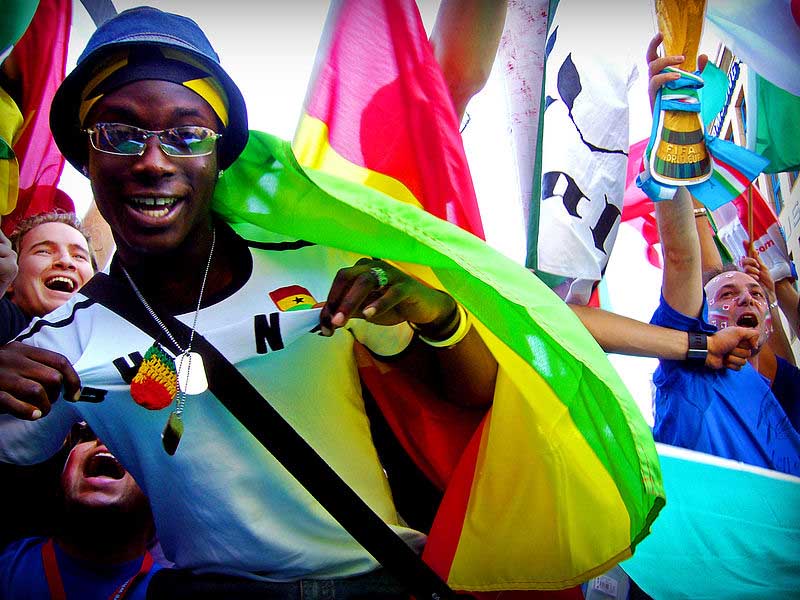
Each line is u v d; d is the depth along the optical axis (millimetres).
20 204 2523
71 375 1546
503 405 1797
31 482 2186
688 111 2934
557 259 2750
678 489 2758
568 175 2797
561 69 2836
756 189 3646
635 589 2664
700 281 2979
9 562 2152
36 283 2461
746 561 2613
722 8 3148
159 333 1607
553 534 1805
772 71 3209
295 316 1650
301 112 2348
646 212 3205
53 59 2531
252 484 1609
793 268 3648
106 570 2168
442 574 1831
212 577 1655
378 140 2336
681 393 2951
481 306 1649
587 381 1566
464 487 1856
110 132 1520
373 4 2381
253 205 1722
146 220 1532
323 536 1649
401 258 1675
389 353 1781
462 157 2350
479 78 2670
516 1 2748
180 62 1555
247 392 1552
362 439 1756
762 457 2893
